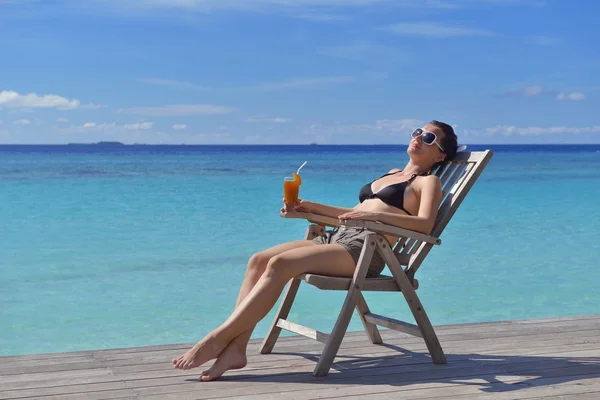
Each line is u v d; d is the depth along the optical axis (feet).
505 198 67.92
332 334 11.15
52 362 11.96
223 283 26.43
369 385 10.57
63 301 23.45
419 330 11.83
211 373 10.83
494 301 23.35
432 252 33.58
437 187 12.07
